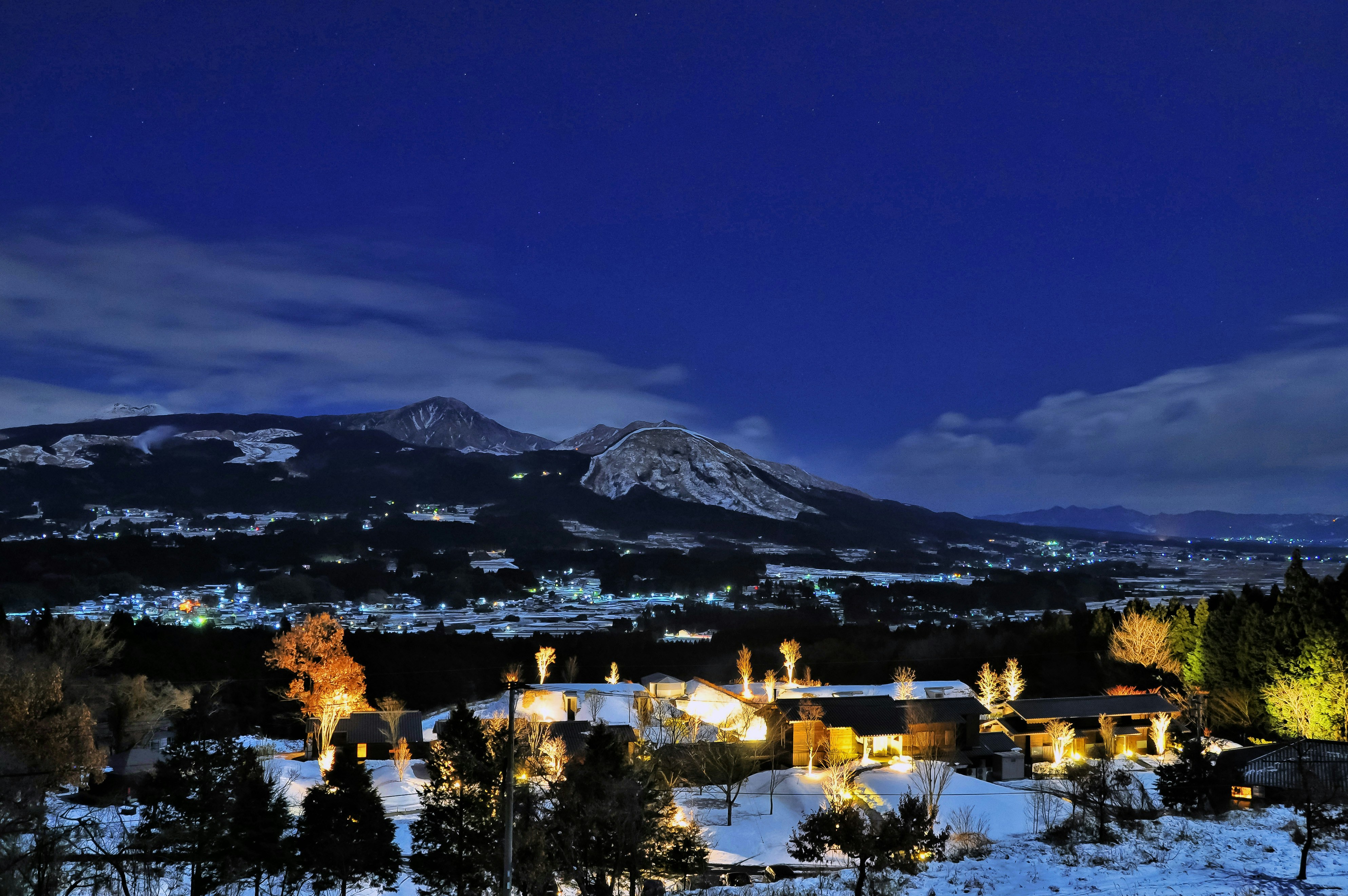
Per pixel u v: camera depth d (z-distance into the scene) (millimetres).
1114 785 53219
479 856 34719
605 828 32000
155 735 72062
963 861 40031
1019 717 80688
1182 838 39844
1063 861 37219
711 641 152875
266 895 39344
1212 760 53562
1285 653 77875
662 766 60625
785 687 103562
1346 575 84188
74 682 69125
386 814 47719
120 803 47812
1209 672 87188
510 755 28391
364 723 78938
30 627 85312
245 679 99062
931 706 76375
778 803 60812
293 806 54812
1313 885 30984
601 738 39875
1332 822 34375
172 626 127812
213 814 36719
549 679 125062
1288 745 53406
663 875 35906
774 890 36781
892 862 38469
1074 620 134125
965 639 133625
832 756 66688
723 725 83125
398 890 42938
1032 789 63844
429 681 114500
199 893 34594
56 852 25406
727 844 52625
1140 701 84125
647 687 103188
